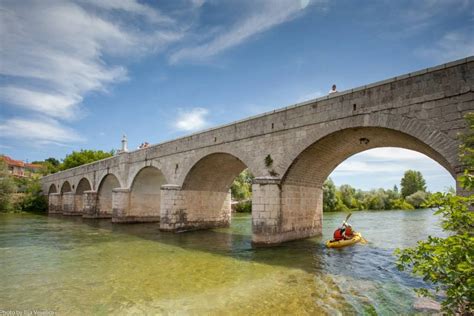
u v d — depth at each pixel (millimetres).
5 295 9734
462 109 11438
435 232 26984
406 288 10633
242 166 26750
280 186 18250
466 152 10828
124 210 32844
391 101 13438
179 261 14578
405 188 88000
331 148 17984
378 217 47062
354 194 78875
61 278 11656
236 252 16688
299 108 17250
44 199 60531
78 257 15562
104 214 41062
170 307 8688
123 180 33812
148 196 34844
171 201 25375
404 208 74062
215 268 13234
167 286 10641
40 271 12727
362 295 9836
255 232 18203
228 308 8625
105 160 38750
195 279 11531
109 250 17516
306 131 16719
